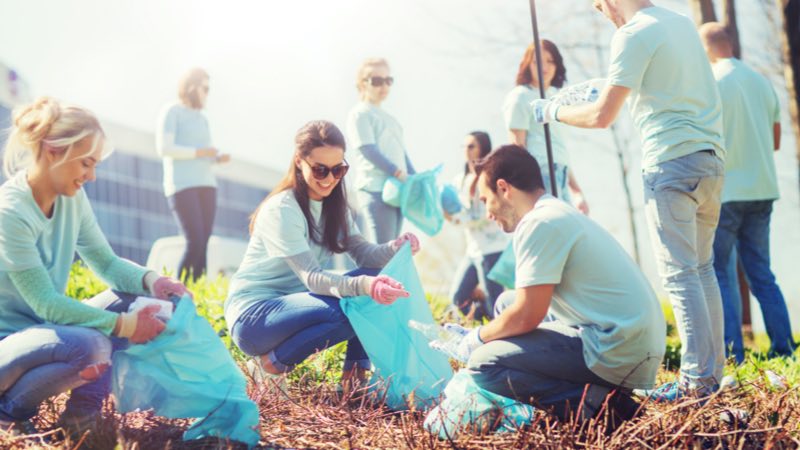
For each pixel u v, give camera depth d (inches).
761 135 213.0
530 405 124.6
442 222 230.4
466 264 262.5
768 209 215.0
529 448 114.5
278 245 143.0
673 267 142.9
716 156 143.9
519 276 119.5
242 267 149.9
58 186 119.3
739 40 347.9
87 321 117.2
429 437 117.7
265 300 146.0
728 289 207.5
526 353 120.2
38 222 120.0
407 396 139.6
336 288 139.6
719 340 148.6
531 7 174.9
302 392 149.5
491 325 123.4
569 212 120.0
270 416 134.0
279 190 147.1
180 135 269.6
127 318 116.8
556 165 212.8
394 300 137.5
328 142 142.5
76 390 122.8
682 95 142.0
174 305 129.0
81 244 133.0
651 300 118.6
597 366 117.6
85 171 119.4
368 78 229.6
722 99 211.2
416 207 226.4
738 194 209.9
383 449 118.0
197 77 270.8
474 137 258.2
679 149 142.0
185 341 118.0
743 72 215.2
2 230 116.2
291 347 143.2
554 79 212.5
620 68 140.5
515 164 124.1
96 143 118.6
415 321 139.6
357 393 146.2
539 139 211.3
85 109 119.8
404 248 149.8
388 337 142.4
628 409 122.3
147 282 131.6
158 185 946.7
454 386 126.6
